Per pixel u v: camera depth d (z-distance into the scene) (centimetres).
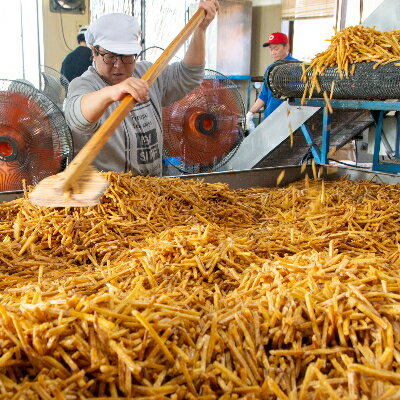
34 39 980
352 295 161
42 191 191
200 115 412
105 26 337
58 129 335
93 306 149
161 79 388
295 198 349
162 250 216
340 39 409
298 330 157
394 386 133
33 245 245
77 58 666
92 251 243
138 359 141
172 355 145
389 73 370
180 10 945
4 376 135
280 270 190
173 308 160
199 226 246
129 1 914
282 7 1005
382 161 484
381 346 148
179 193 320
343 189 380
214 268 211
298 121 504
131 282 192
